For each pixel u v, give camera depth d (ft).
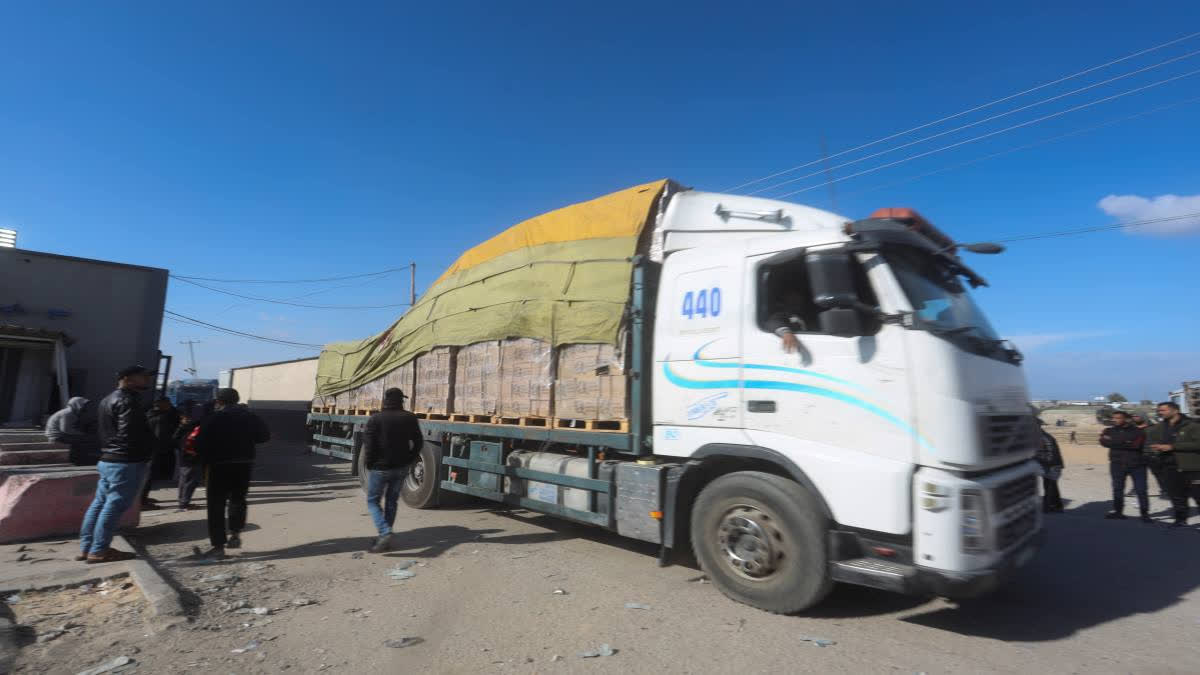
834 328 14.02
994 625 14.83
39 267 43.65
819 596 14.29
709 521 16.26
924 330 13.60
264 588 17.21
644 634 13.85
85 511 23.29
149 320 47.44
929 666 12.45
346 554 20.92
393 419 21.63
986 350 14.85
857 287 14.82
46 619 14.48
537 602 15.99
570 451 22.08
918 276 15.08
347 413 35.94
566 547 21.70
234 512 21.67
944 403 13.10
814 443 14.69
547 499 21.56
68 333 44.29
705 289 17.48
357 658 12.57
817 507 14.47
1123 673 12.32
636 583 17.54
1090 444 72.95
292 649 12.99
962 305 16.14
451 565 19.52
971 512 12.84
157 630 13.82
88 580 16.97
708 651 12.96
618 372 19.06
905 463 13.35
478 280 26.43
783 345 15.48
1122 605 16.52
